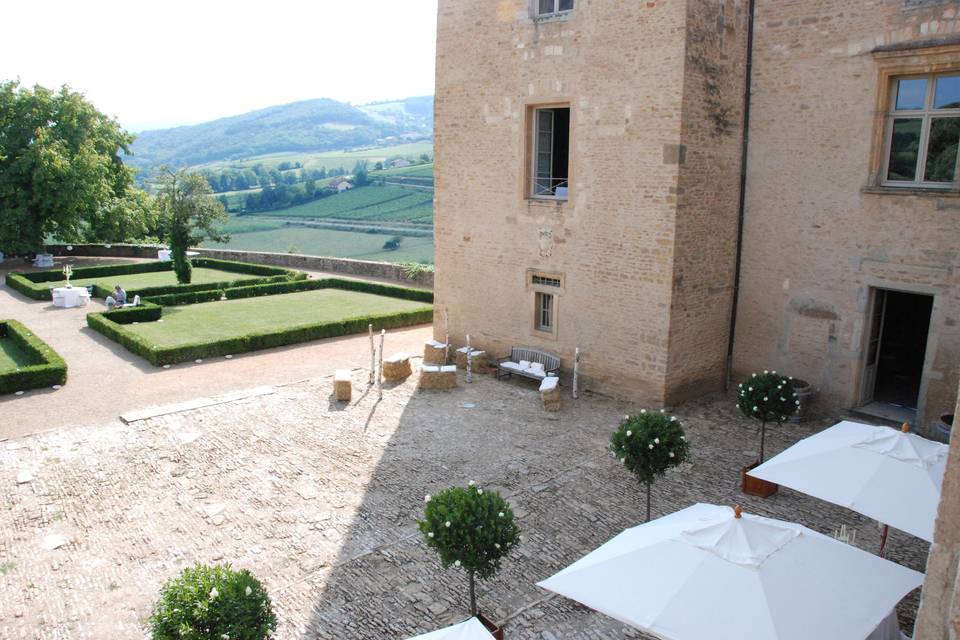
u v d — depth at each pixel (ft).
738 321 45.70
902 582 17.58
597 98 42.91
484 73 48.75
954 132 35.91
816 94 39.96
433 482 34.04
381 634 23.06
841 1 38.19
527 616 23.97
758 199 43.45
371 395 46.91
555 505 31.60
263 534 29.27
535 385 48.96
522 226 48.67
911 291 37.65
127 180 126.00
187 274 85.81
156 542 28.60
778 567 17.31
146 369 52.65
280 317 71.41
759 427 40.70
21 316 72.18
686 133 39.63
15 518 30.32
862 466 23.52
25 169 103.81
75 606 24.54
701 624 16.21
